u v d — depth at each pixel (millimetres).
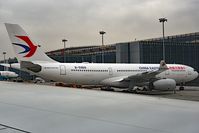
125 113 2980
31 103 3717
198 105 3424
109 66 31312
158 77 32250
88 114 2977
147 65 33969
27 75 73375
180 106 3350
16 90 5383
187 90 39719
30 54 27000
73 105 3529
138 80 31375
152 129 2311
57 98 4141
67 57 81500
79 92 4988
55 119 2779
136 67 32906
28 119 2791
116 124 2521
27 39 26688
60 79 28469
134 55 59875
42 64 27516
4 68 92062
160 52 61594
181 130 2252
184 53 64750
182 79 34812
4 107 3434
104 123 2574
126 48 60625
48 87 6078
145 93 33094
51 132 2326
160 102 3691
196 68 66562
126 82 31672
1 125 2574
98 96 4348
